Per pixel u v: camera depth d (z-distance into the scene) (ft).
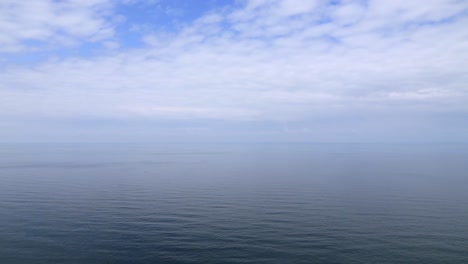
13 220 140.67
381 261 98.94
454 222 141.08
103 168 385.70
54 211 158.40
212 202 184.65
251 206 173.47
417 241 116.16
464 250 107.55
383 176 309.01
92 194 209.26
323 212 159.33
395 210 163.73
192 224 136.98
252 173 339.16
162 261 97.91
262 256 102.37
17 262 95.86
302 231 127.65
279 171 360.48
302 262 98.12
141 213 156.25
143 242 113.70
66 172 336.70
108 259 98.73
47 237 118.01
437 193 213.46
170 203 181.06
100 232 124.57
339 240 117.19
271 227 133.18
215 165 444.55
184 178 296.51
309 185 251.60
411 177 299.58
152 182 269.85
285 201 187.62
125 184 256.73
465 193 213.46
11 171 339.77
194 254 103.40
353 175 317.42
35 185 245.04
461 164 447.42
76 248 107.34
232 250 107.04
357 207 170.91
